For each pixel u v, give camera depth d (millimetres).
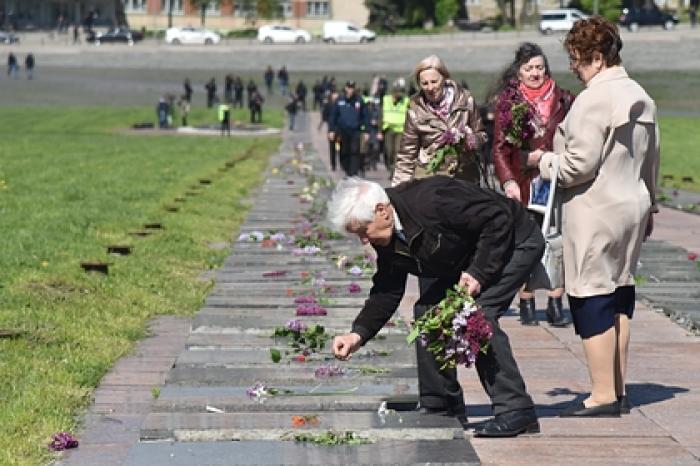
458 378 10953
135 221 23297
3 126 73125
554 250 9250
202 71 117188
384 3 135250
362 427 8727
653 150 9469
